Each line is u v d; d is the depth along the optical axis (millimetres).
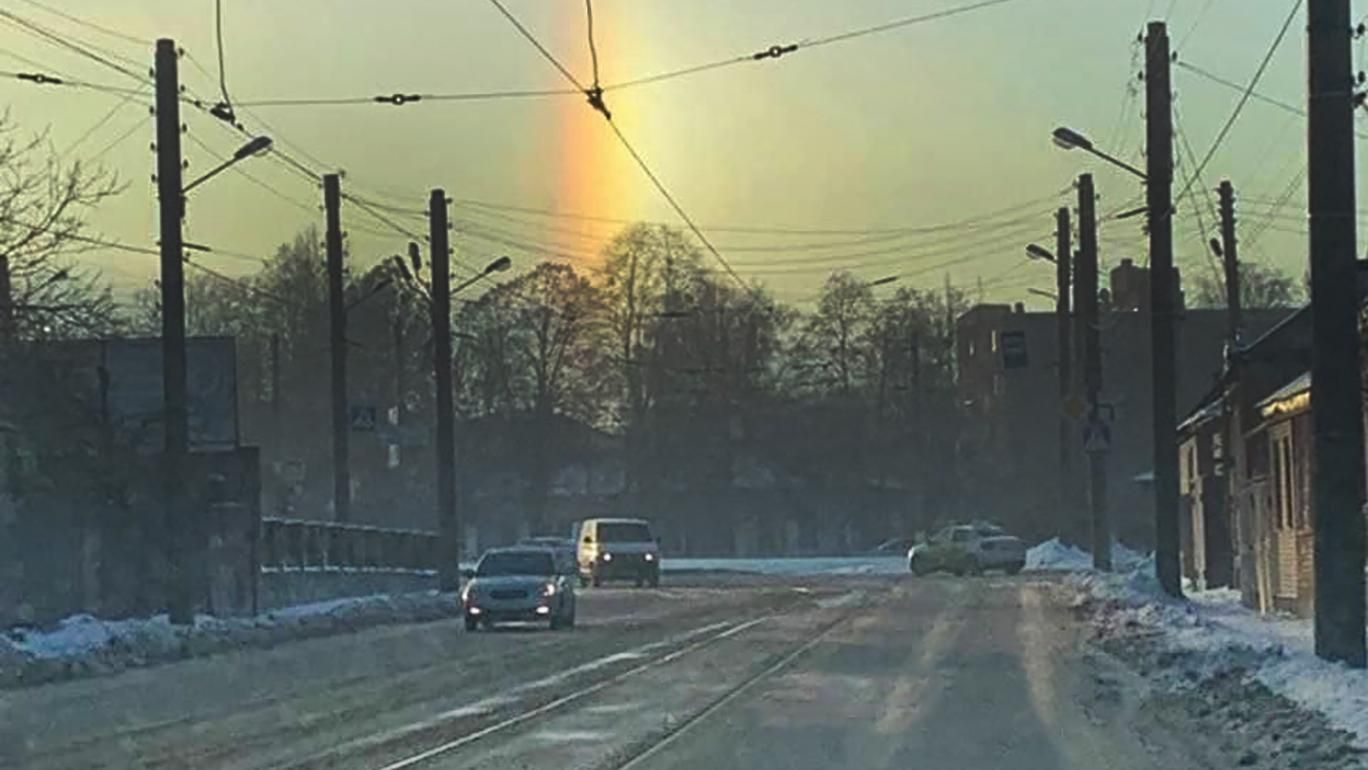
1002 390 99125
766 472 98812
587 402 96500
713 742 16984
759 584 61781
